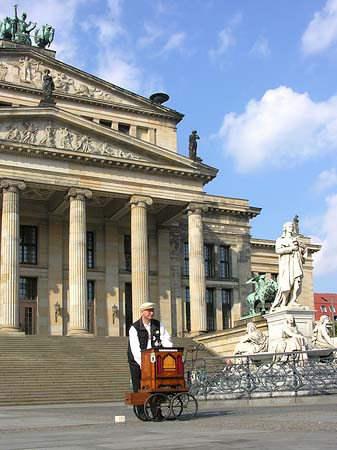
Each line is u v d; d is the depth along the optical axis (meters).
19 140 65.88
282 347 31.45
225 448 10.84
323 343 32.06
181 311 81.56
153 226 81.94
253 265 98.31
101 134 70.19
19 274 69.06
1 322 62.62
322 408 21.53
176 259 82.69
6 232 63.97
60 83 80.94
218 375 28.75
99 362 54.66
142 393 18.33
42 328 73.38
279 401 25.77
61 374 50.25
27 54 79.44
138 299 69.25
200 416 19.50
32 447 12.07
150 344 18.66
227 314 85.88
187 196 73.88
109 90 83.88
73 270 66.50
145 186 71.75
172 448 11.11
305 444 11.09
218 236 86.69
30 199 74.88
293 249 33.50
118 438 13.42
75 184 67.94
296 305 33.06
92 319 76.19
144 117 85.50
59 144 67.94
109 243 78.69
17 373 48.91
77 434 14.92
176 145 87.06
